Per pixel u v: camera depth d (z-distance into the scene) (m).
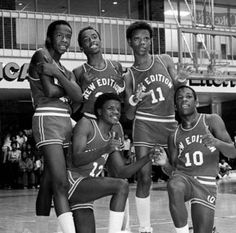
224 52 13.16
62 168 3.96
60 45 4.15
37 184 13.98
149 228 4.92
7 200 10.34
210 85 14.45
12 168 13.86
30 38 13.73
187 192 4.02
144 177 4.81
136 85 4.89
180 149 4.18
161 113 4.88
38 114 4.05
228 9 16.97
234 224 6.30
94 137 4.00
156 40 15.22
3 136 15.81
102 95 4.06
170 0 16.27
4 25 13.54
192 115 4.18
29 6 14.71
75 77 4.73
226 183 14.02
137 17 16.11
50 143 3.97
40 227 6.23
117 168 4.23
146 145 4.87
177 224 3.91
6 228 6.38
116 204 3.87
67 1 15.18
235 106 17.44
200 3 15.70
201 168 4.11
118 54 14.27
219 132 4.12
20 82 12.48
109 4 15.75
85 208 4.12
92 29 4.71
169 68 4.99
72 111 4.27
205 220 4.09
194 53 11.05
